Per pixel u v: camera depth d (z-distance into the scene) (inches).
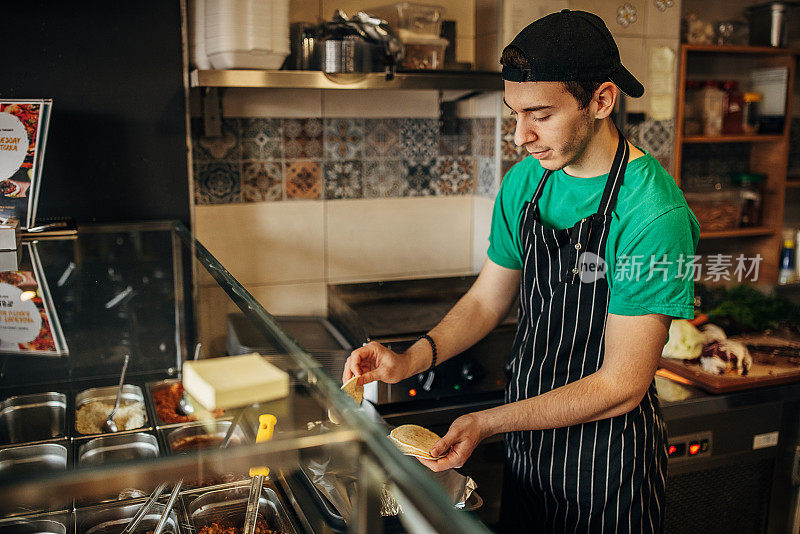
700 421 75.0
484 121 100.7
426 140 102.5
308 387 31.3
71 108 78.5
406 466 24.0
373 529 26.0
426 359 58.2
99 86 79.0
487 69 96.3
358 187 100.2
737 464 78.2
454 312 62.8
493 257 62.9
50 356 54.2
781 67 111.0
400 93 99.7
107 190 81.7
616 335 50.7
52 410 49.6
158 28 79.8
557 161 49.2
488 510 77.9
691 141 103.7
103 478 24.8
